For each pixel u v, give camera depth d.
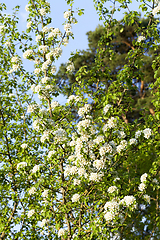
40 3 6.53
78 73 5.43
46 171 5.69
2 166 5.97
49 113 5.77
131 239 6.54
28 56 5.73
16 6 6.86
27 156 5.23
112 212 4.24
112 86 5.07
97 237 4.46
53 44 6.05
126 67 5.09
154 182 5.11
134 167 7.23
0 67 7.29
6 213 5.69
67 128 5.27
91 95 5.36
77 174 5.01
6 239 5.52
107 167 5.14
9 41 6.87
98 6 5.70
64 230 4.87
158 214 6.20
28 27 6.36
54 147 4.69
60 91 5.92
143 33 5.32
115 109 4.94
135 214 6.94
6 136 6.09
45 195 4.67
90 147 4.44
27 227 5.68
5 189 5.38
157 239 6.31
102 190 4.88
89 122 4.16
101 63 5.77
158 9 4.98
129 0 5.38
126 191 4.93
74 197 4.57
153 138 5.24
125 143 4.93
